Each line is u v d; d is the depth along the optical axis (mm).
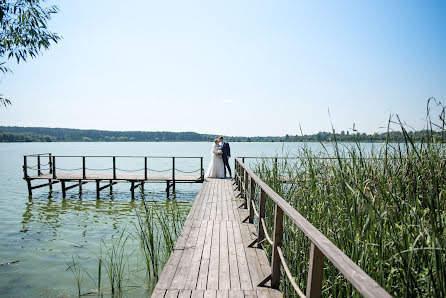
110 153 72438
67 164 40656
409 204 2662
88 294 4656
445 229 2162
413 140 2709
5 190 16500
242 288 3277
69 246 7062
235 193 9656
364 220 2814
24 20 5668
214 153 14195
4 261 6156
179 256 4219
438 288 1822
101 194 15031
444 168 2664
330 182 3859
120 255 6305
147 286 4867
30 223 9328
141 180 13602
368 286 1136
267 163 7035
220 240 4914
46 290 4852
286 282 3281
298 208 4406
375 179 3123
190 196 14656
